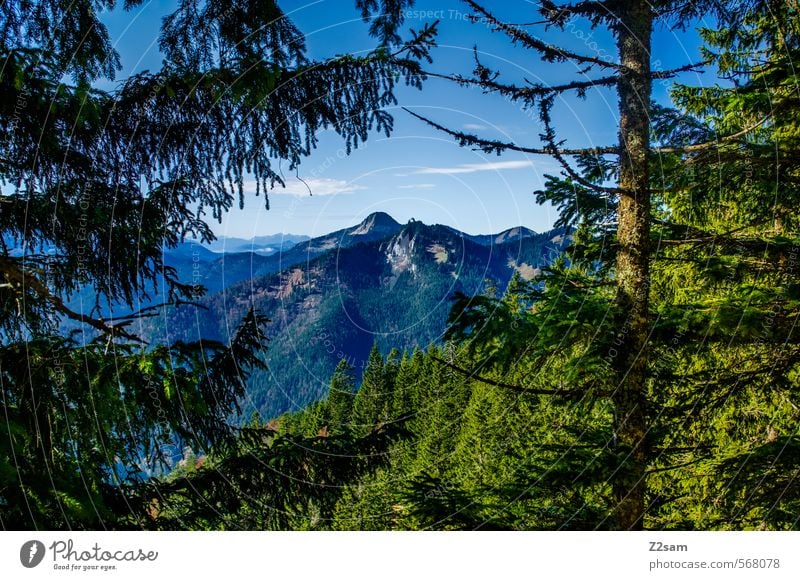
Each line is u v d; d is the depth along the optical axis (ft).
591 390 15.35
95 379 9.06
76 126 10.67
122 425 9.68
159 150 11.76
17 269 9.00
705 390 16.26
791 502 15.42
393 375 140.56
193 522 12.20
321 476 13.85
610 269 17.62
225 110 11.91
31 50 9.85
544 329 14.03
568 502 14.69
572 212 16.99
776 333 13.83
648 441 15.58
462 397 87.92
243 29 11.51
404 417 15.69
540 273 16.93
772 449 15.81
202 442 11.92
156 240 11.41
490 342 14.44
